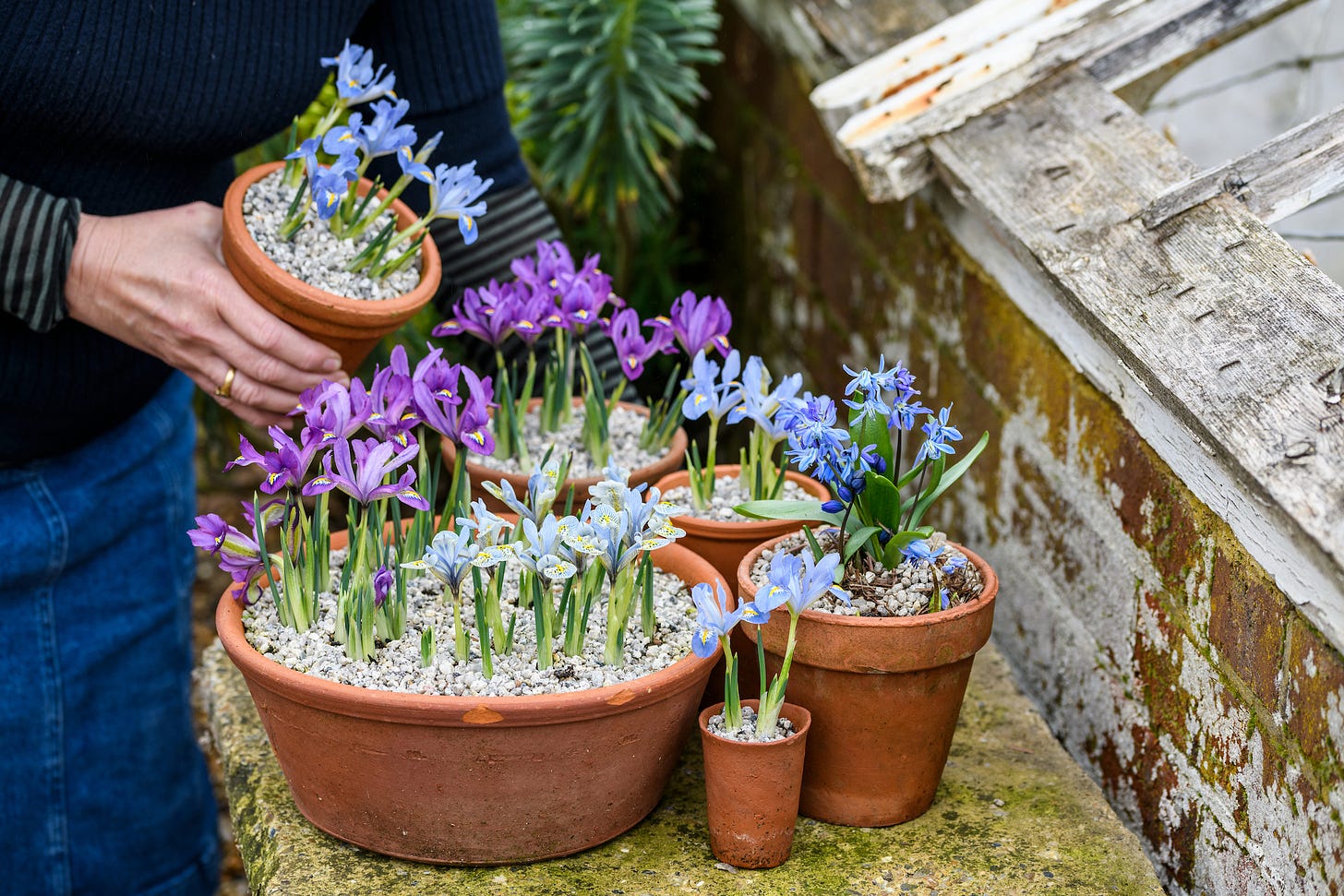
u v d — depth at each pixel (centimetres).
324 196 199
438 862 193
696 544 207
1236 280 195
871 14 259
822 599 193
